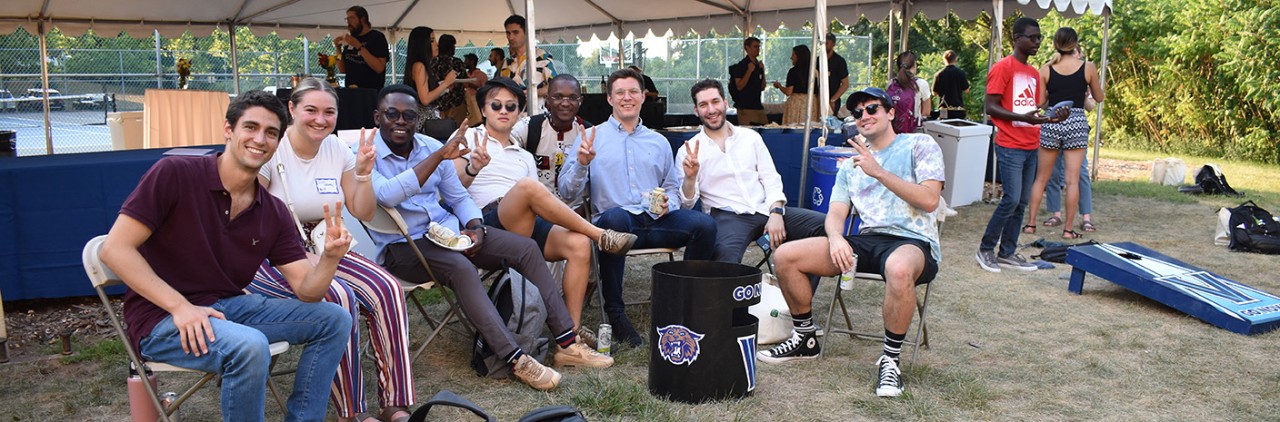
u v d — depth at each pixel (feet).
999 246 21.29
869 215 12.47
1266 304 15.11
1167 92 51.01
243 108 8.24
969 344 13.84
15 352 13.16
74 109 58.39
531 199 12.53
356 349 9.80
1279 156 45.37
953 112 36.04
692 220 13.97
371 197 10.73
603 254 13.42
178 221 8.34
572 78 15.03
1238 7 44.98
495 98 13.96
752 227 14.73
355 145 12.37
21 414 10.64
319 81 10.33
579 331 13.28
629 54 54.95
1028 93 19.22
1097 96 22.63
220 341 8.09
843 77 34.42
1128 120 54.75
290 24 39.73
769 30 38.40
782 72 61.16
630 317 15.14
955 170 28.35
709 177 15.08
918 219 12.21
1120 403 11.35
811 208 22.15
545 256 13.16
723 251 14.17
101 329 14.34
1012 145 18.71
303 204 10.48
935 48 76.43
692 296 10.77
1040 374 12.42
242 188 8.61
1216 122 48.73
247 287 9.96
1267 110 45.37
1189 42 47.39
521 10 38.86
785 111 34.81
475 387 11.63
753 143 15.15
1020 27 19.16
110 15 33.63
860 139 11.93
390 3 36.81
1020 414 10.93
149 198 8.07
